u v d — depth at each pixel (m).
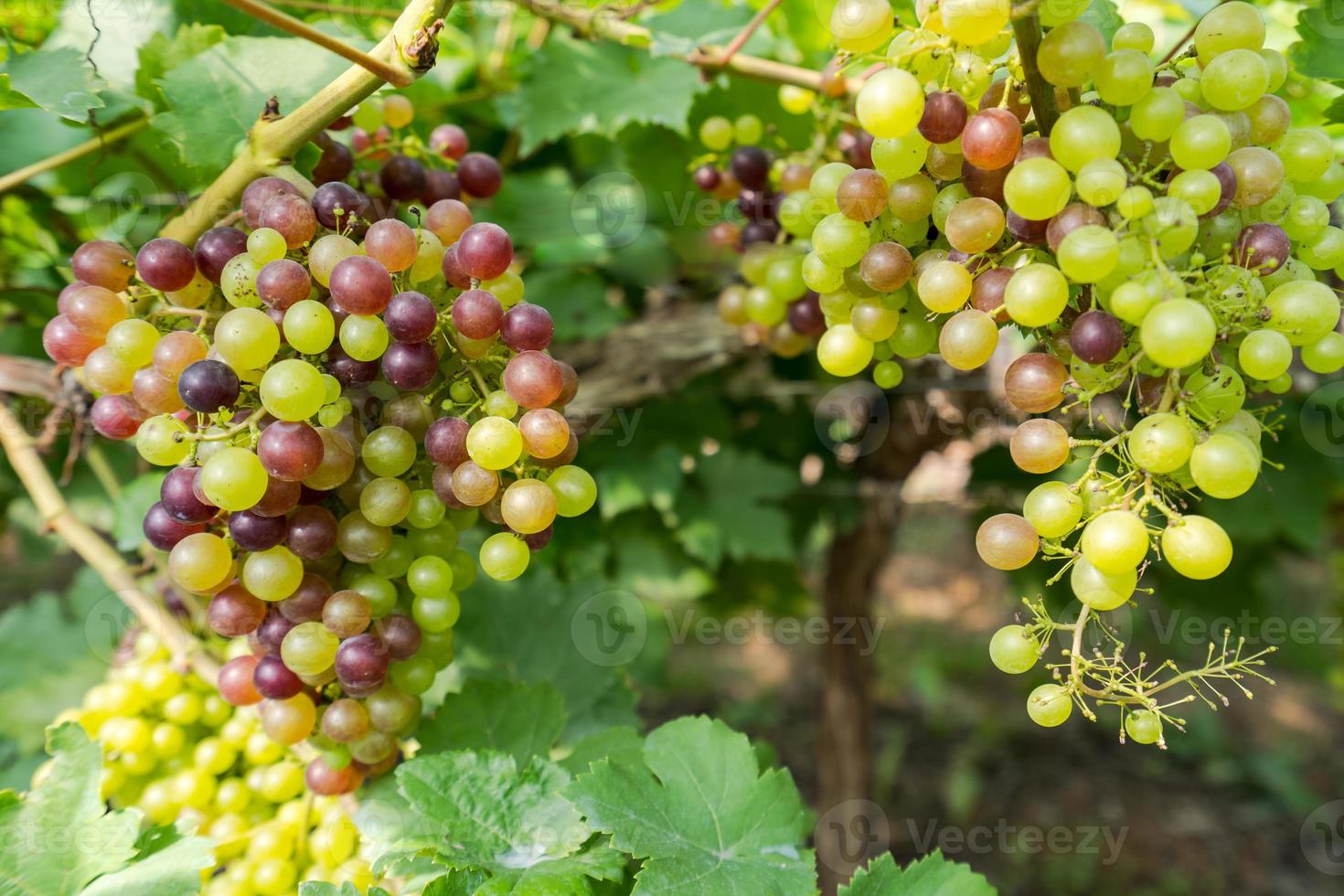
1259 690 2.60
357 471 0.60
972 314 0.57
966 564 3.18
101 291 0.60
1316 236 0.59
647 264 1.02
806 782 2.09
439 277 0.61
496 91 0.93
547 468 0.60
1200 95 0.58
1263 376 0.56
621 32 0.77
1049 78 0.55
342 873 0.63
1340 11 0.66
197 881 0.60
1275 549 1.38
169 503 0.58
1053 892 1.86
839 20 0.58
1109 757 2.31
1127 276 0.54
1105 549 0.54
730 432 1.15
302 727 0.62
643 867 0.60
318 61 0.68
